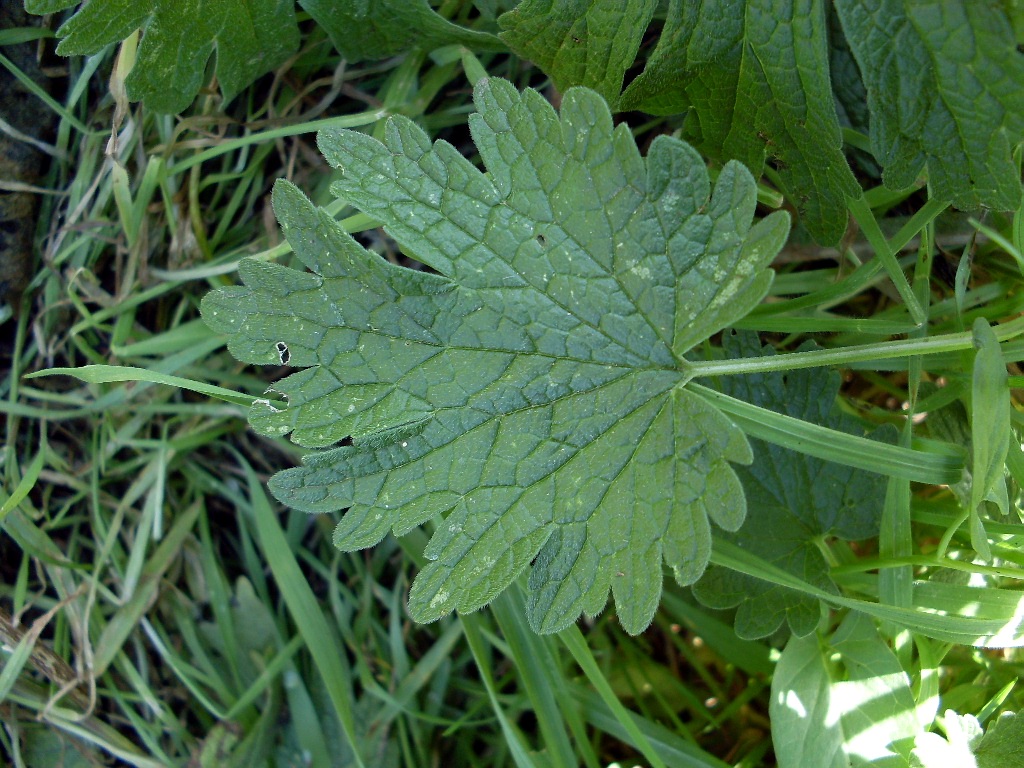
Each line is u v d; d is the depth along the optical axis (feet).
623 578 0.80
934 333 0.94
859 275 0.90
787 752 0.88
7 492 1.01
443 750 1.05
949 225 0.94
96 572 1.01
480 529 0.80
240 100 1.00
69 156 0.99
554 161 0.78
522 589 0.96
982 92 0.78
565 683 0.98
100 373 0.84
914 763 0.86
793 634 0.90
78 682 1.01
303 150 1.02
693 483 0.79
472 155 1.03
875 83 0.80
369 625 1.05
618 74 0.85
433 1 0.96
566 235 0.79
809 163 0.85
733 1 0.81
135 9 0.85
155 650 1.05
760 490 0.91
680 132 0.91
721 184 0.77
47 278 1.01
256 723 1.03
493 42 0.94
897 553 0.89
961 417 0.94
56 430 1.03
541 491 0.80
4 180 0.97
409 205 0.79
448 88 1.01
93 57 0.94
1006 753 0.85
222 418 1.05
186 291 1.03
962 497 0.91
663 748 0.97
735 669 1.04
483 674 0.97
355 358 0.79
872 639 0.89
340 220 1.00
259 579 1.05
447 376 0.80
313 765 1.03
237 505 1.06
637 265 0.79
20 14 0.94
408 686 1.03
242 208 1.04
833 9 0.89
